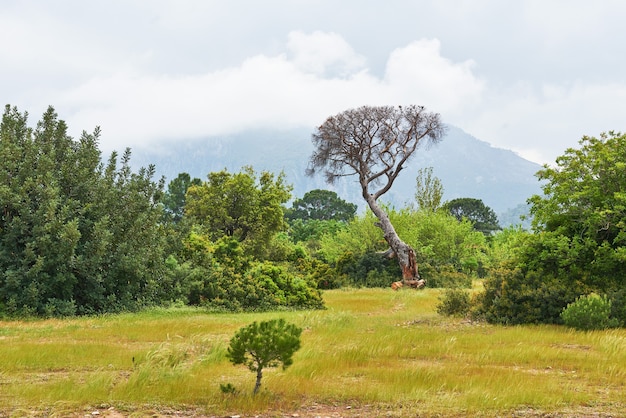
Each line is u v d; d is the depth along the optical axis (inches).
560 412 352.8
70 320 824.9
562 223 936.9
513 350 556.1
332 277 1765.5
